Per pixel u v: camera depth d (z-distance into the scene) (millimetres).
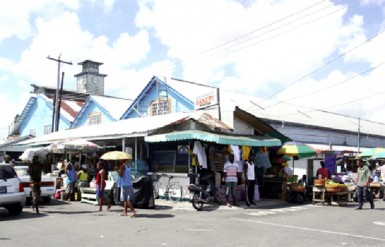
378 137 39406
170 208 14516
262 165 17859
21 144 27750
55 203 16188
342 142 33906
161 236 9188
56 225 10695
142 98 29672
